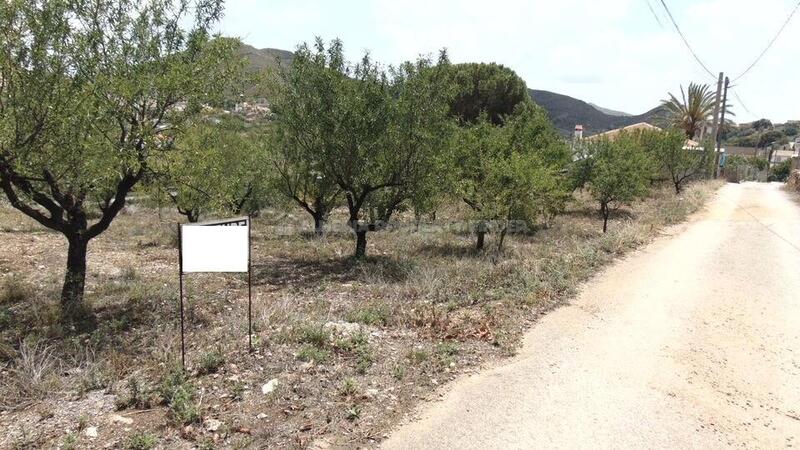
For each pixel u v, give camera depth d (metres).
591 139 17.64
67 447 3.58
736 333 6.38
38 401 4.27
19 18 5.32
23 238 11.77
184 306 6.86
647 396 4.71
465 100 28.00
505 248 11.32
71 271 6.66
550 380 4.96
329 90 9.80
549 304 7.38
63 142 5.80
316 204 12.80
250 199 16.05
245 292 7.86
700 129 45.50
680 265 10.06
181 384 4.44
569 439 3.98
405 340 5.79
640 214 17.38
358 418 4.12
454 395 4.61
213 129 8.55
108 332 5.90
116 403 4.20
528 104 28.12
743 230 14.29
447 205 13.99
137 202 17.69
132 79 5.98
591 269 9.52
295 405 4.24
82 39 5.66
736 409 4.54
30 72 5.38
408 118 9.98
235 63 6.82
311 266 9.98
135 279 8.25
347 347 5.37
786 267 9.88
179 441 3.72
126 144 6.11
